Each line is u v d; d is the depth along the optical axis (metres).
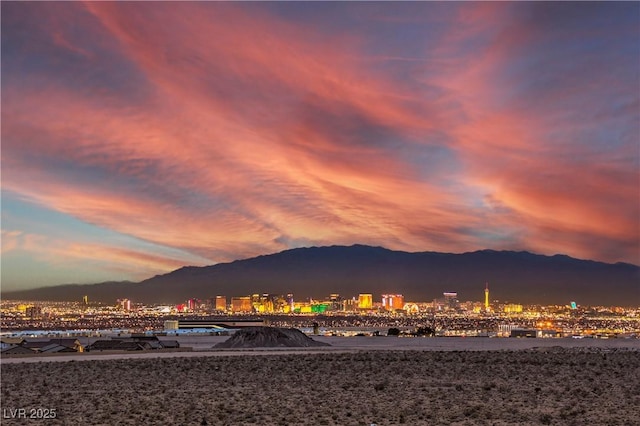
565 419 33.41
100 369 74.56
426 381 54.00
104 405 41.47
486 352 101.00
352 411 36.75
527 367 66.50
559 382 51.72
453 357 84.69
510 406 38.25
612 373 58.94
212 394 46.59
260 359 88.88
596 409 36.75
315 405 39.75
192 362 83.88
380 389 48.12
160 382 57.00
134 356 121.44
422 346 176.62
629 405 38.12
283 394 45.97
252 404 40.50
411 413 35.75
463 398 42.25
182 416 35.94
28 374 70.00
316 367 71.38
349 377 58.66
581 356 84.06
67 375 67.19
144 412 37.81
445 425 31.91
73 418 36.28
